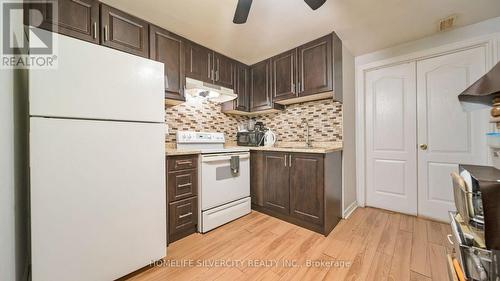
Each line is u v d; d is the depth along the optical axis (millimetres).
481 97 1183
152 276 1403
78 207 1140
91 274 1185
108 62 1249
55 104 1065
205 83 2334
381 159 2613
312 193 2061
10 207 1045
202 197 2053
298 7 1717
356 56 2742
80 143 1146
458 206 1059
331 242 1835
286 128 2965
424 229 2051
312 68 2287
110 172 1257
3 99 1010
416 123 2363
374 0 1638
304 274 1416
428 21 1938
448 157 2176
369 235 1952
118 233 1293
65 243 1098
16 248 1080
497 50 1872
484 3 1678
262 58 2797
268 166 2475
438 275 1375
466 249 928
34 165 1009
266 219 2377
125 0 1611
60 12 1416
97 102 1202
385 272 1419
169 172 1837
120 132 1300
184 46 2201
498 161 1180
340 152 2359
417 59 2328
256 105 2922
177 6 1698
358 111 2729
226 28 2043
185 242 1862
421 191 2344
